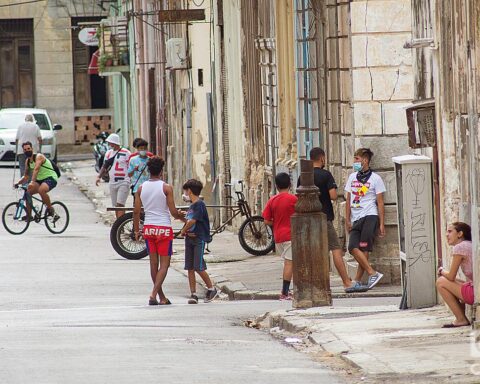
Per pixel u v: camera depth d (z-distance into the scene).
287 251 46.91
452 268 34.56
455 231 34.53
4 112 129.88
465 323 34.59
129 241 63.00
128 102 131.00
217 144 81.25
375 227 47.62
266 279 53.38
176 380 28.14
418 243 39.09
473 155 33.94
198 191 48.22
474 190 33.94
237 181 74.50
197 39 84.00
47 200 75.81
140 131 119.25
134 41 121.25
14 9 151.62
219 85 79.62
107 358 31.66
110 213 86.94
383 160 49.72
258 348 33.75
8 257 63.84
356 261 49.91
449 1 36.38
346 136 51.91
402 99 50.03
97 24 135.38
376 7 50.03
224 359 31.50
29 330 38.50
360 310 39.50
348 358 30.62
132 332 37.50
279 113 64.31
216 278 54.62
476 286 34.00
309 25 56.03
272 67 65.88
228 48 77.62
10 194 100.75
